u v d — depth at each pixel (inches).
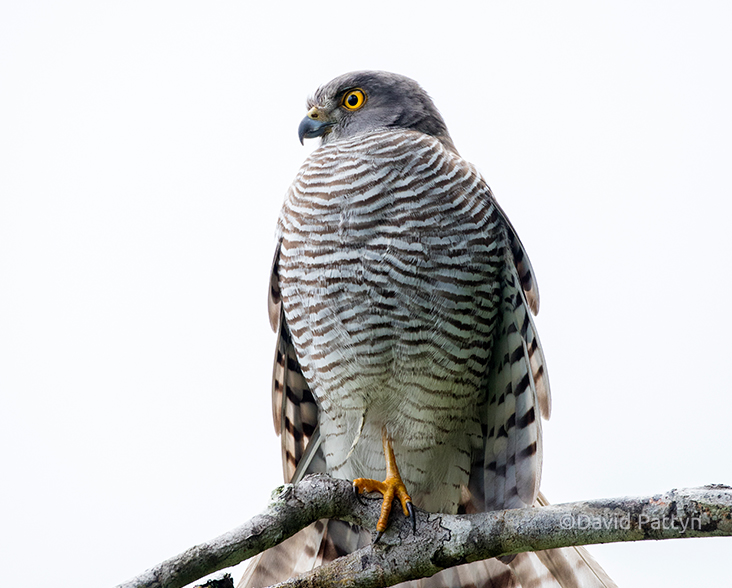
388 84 465.1
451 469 423.5
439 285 391.9
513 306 402.6
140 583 295.4
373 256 390.0
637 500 291.7
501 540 318.3
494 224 405.7
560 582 385.1
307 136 473.7
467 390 410.0
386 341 395.5
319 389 416.2
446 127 470.6
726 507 275.9
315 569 335.9
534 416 391.5
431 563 326.3
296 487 336.8
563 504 310.8
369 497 345.1
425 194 393.4
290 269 406.6
